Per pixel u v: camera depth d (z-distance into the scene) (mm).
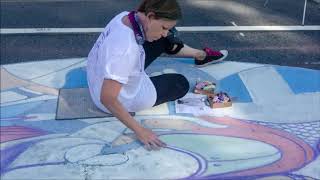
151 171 3205
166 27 3090
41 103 3943
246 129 3670
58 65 4609
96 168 3219
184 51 4445
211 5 6414
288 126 3725
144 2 3051
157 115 3797
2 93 4086
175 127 3664
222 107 3914
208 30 5559
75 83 4266
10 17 5809
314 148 3469
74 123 3691
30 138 3521
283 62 4777
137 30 3141
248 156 3369
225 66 4633
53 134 3572
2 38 5195
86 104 3916
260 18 5977
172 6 3006
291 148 3459
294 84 4344
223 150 3424
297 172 3225
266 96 4125
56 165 3246
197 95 4070
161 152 3377
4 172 3180
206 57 4531
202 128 3664
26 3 6332
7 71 4465
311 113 3898
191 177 3160
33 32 5375
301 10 6289
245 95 4133
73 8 6184
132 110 3768
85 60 4730
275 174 3201
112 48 3117
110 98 3229
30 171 3191
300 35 5480
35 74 4422
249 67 4637
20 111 3842
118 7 6270
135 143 3465
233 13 6137
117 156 3332
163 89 3799
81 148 3412
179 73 4414
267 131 3654
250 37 5395
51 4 6332
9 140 3492
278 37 5414
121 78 3162
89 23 5691
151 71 4465
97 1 6488
